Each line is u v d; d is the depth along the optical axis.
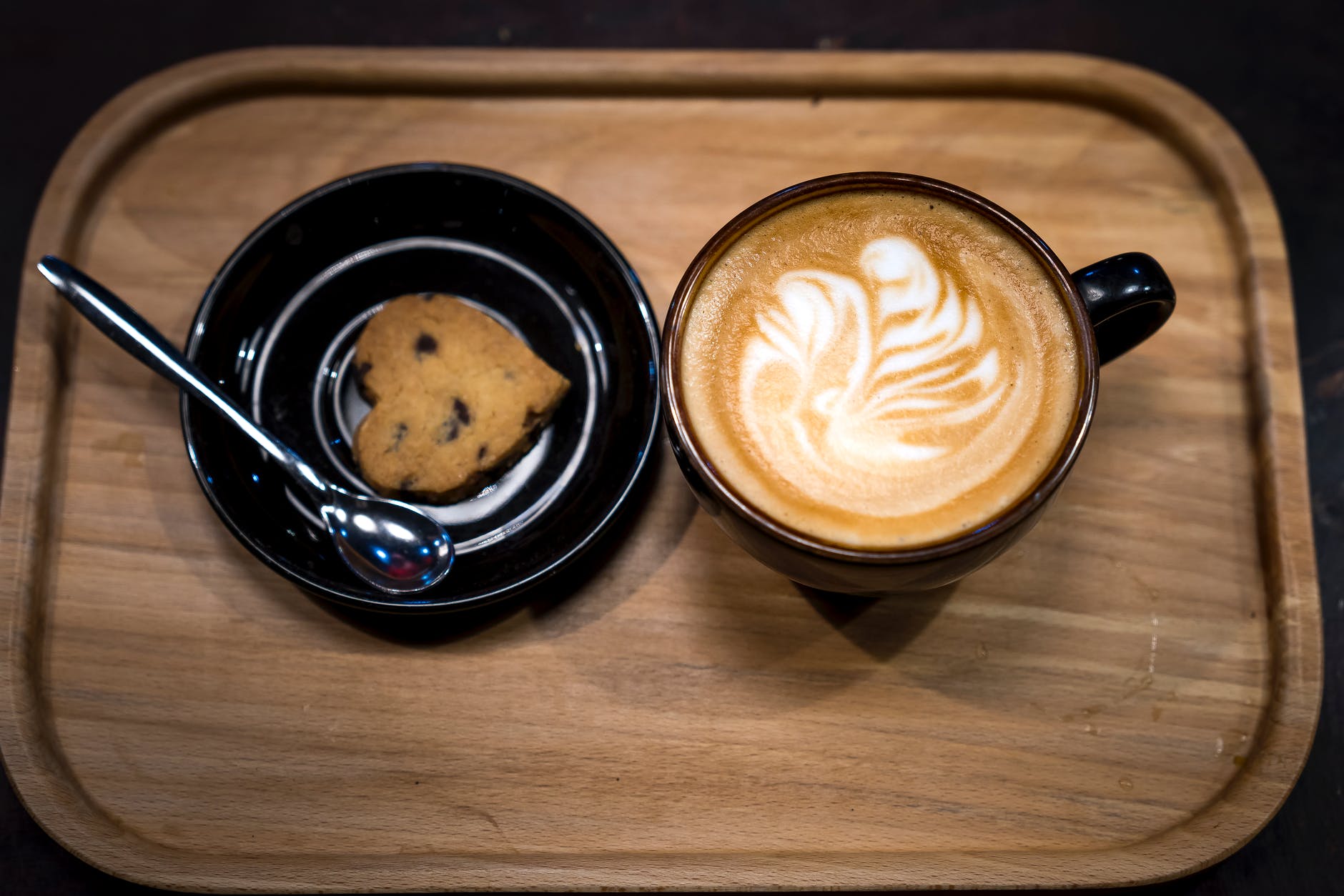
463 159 0.49
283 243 0.46
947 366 0.41
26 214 0.54
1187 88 0.55
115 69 0.56
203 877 0.41
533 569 0.42
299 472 0.45
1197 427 0.46
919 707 0.43
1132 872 0.41
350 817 0.43
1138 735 0.43
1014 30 0.56
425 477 0.45
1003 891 0.43
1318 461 0.50
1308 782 0.46
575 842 0.42
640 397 0.45
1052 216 0.48
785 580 0.44
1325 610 0.48
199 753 0.43
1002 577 0.45
